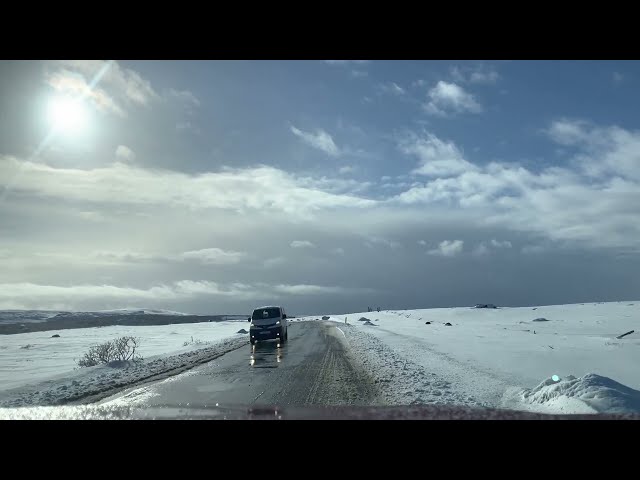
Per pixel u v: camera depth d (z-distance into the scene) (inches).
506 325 1895.9
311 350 955.3
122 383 595.8
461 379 527.2
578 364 642.8
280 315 1166.3
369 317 3481.8
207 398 452.8
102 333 2327.8
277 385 522.6
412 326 2018.9
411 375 559.5
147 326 3430.1
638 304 2997.0
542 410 358.0
